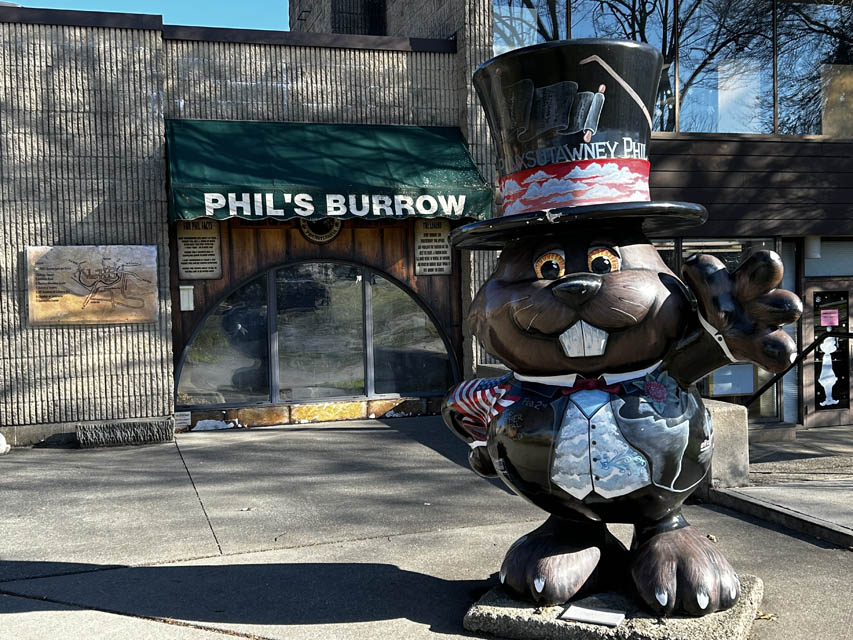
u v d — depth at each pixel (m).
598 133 3.66
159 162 9.16
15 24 8.73
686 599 3.53
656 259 3.71
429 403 10.49
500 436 3.72
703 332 3.50
